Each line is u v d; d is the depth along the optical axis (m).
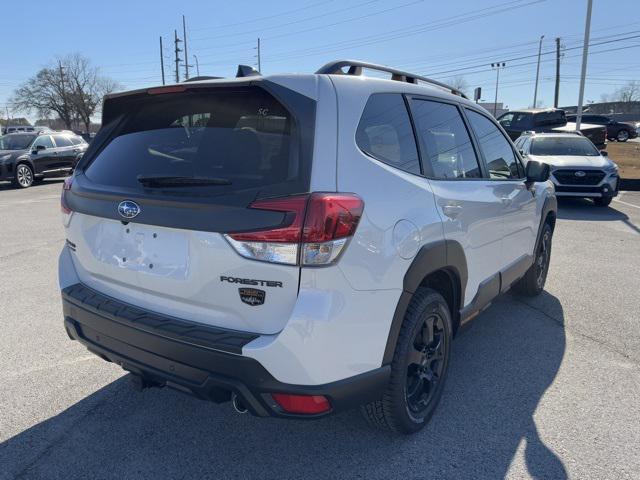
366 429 3.03
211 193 2.30
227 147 2.45
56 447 2.84
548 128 21.52
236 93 2.54
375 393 2.50
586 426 3.06
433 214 2.81
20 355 3.95
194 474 2.64
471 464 2.72
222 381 2.27
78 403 3.29
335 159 2.31
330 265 2.19
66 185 3.12
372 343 2.43
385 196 2.48
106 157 2.95
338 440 2.93
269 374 2.22
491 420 3.12
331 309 2.20
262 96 2.46
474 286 3.49
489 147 3.96
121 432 2.98
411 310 2.72
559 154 12.05
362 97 2.58
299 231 2.14
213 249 2.28
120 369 3.74
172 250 2.45
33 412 3.17
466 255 3.22
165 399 3.35
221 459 2.76
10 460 2.73
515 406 3.28
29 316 4.74
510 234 4.12
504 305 5.16
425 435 2.97
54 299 5.21
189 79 2.92
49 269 6.32
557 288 5.68
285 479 2.61
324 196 2.18
